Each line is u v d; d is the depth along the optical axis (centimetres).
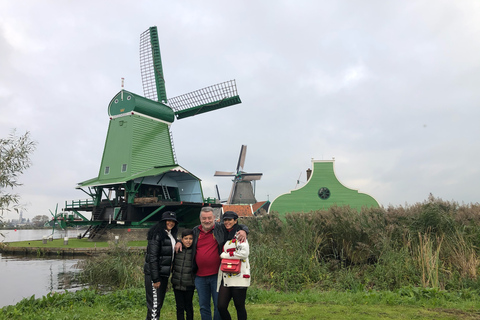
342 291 917
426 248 965
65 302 774
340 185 3384
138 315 677
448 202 1178
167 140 4122
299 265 1072
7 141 988
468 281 855
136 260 1484
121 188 3681
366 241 1115
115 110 3909
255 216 1522
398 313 623
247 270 502
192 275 541
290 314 634
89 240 3500
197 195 3981
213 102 4162
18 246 2822
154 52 4531
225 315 492
